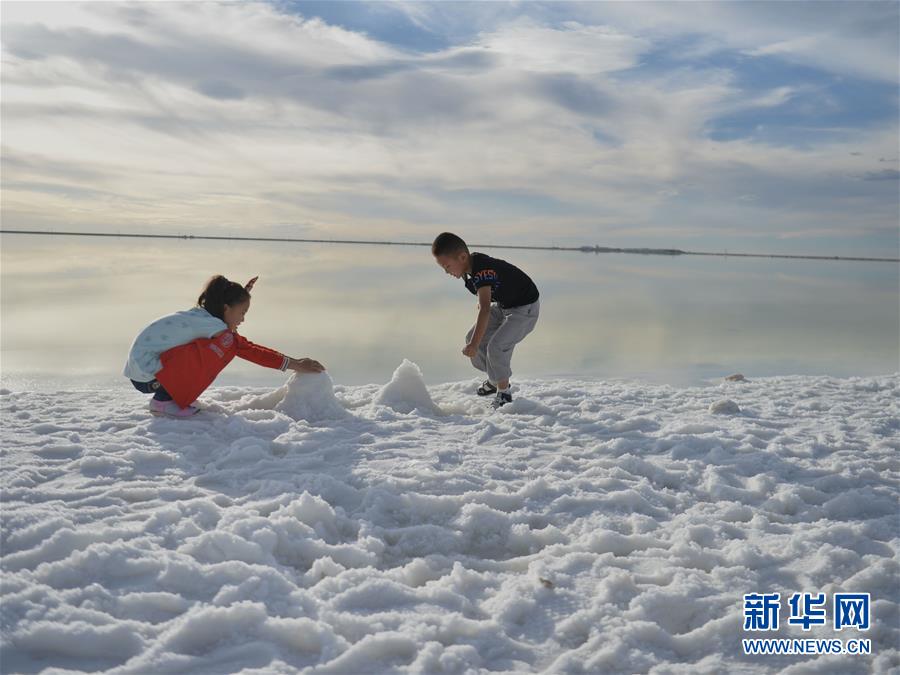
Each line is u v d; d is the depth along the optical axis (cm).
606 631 211
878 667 196
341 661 188
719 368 813
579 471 363
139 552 238
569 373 764
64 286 1612
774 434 438
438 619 212
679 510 315
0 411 446
